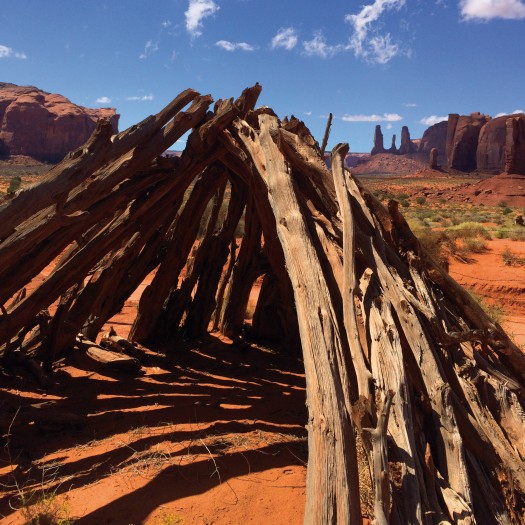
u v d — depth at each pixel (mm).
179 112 6723
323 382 3262
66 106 129625
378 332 3771
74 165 5094
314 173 5348
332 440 2928
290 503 3637
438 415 3445
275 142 5637
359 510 2670
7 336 5766
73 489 3734
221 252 8797
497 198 76625
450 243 20391
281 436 4812
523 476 3328
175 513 3422
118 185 6426
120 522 3311
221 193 8672
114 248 7340
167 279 7848
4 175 81438
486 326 4781
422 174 144250
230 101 7070
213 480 3852
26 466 4098
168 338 8305
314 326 3656
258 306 9055
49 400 5559
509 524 3021
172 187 6973
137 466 4035
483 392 3990
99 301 7082
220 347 8445
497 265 18859
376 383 3416
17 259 5430
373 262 4492
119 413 5258
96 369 6715
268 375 7320
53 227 5203
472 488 3168
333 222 4965
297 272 4156
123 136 5836
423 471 3033
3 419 4559
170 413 5289
